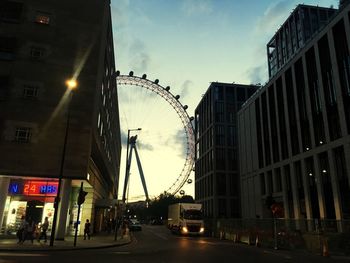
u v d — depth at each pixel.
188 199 139.12
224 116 87.75
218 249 23.33
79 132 28.78
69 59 30.38
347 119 33.06
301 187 41.53
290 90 45.84
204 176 91.38
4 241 23.81
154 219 129.88
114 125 59.59
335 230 24.36
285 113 46.19
